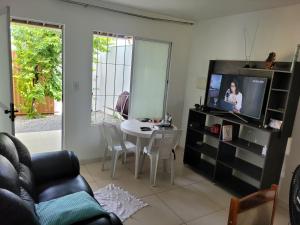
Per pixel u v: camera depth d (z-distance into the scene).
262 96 2.76
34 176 2.12
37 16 2.97
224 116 3.22
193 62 4.18
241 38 3.30
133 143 3.63
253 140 3.09
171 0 2.98
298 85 2.57
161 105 4.26
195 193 2.98
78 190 2.07
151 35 3.82
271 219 1.65
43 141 4.52
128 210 2.53
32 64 6.12
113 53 3.75
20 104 6.19
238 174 3.33
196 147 3.67
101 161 3.76
